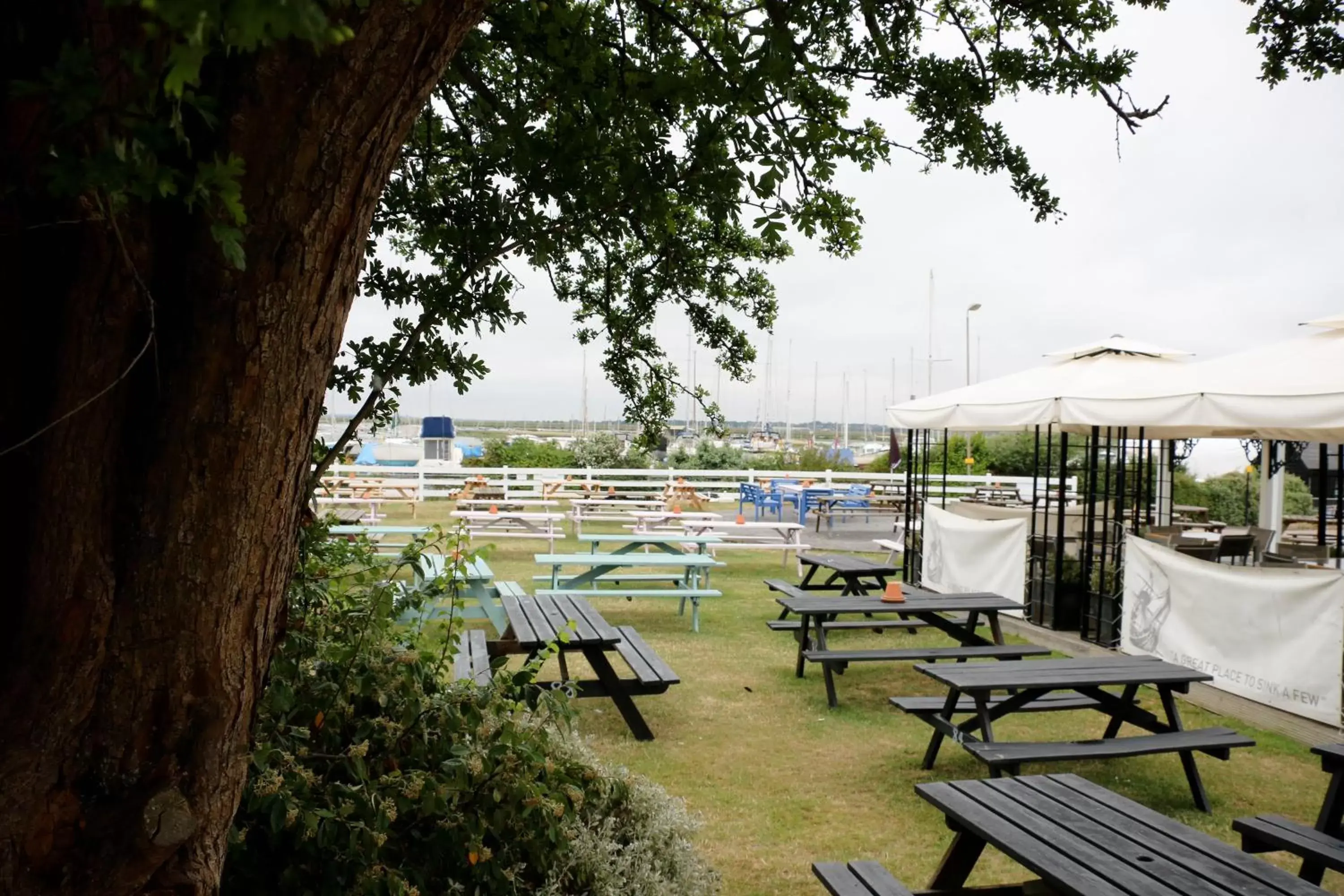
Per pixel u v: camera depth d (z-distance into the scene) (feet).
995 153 10.54
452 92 9.91
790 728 20.03
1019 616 30.53
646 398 12.32
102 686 4.78
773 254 11.96
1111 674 16.65
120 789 4.91
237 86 4.17
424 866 9.18
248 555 4.93
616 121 8.55
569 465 84.53
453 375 8.41
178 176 3.23
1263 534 34.09
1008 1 10.26
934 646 28.25
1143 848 9.32
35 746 4.70
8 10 3.66
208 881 5.27
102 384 4.45
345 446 7.74
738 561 47.93
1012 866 13.55
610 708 21.34
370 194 4.78
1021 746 15.14
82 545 4.60
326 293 4.74
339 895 8.08
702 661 26.11
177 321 4.49
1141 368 30.60
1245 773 17.80
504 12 9.10
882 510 61.31
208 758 5.09
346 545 11.45
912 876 13.14
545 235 8.68
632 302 12.15
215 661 4.99
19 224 4.21
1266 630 20.47
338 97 4.29
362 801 8.49
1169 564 23.40
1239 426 20.47
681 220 11.37
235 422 4.59
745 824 14.96
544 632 19.57
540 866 9.66
